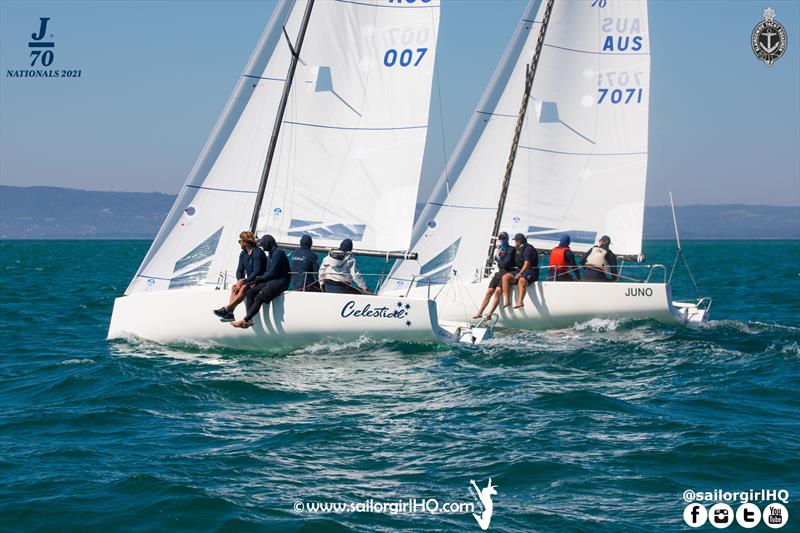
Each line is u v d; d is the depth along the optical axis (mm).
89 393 38188
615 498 25781
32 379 42188
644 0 61469
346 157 50094
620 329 55844
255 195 49344
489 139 59750
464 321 57656
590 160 61969
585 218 62125
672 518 24328
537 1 60156
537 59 60031
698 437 31562
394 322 46562
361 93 50000
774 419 34625
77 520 23750
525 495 26000
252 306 45312
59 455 29219
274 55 49188
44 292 98562
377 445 30656
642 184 61969
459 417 34469
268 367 43219
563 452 29906
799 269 167125
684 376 43156
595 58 61625
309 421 33656
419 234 58500
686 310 60750
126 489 25875
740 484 27016
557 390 39375
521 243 56938
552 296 56031
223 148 48906
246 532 23109
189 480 26641
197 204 48781
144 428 32688
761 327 58812
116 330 48312
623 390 40000
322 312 45688
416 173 49938
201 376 40938
